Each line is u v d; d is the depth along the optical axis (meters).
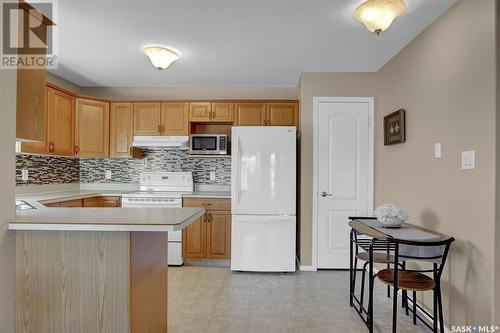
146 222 1.54
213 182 4.39
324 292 2.96
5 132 1.56
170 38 2.74
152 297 1.89
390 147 3.23
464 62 2.04
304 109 3.64
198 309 2.59
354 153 3.62
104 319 1.61
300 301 2.76
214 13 2.29
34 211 1.91
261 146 3.47
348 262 3.61
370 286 2.16
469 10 1.99
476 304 1.91
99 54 3.14
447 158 2.22
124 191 4.23
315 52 3.04
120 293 1.60
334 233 3.63
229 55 3.13
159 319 2.01
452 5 2.16
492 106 1.79
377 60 3.26
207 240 3.78
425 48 2.53
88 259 1.61
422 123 2.58
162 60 2.98
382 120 3.46
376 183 3.59
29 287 1.63
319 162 3.63
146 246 1.80
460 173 2.07
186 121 4.10
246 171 3.48
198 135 4.05
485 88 1.84
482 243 1.86
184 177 4.32
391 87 3.21
